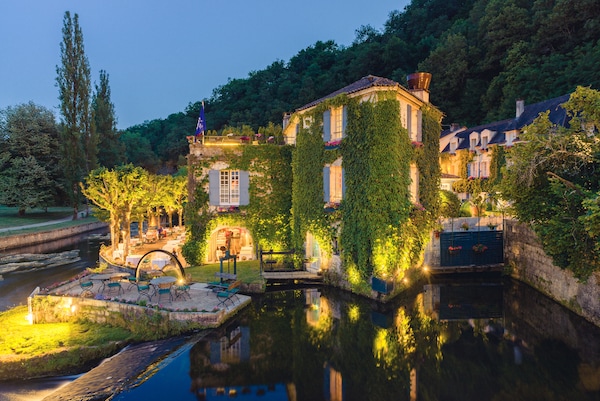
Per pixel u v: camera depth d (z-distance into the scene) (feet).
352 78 241.35
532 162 48.32
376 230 58.75
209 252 81.71
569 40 150.82
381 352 45.11
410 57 227.40
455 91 193.16
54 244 124.88
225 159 81.41
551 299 62.34
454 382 38.37
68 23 167.94
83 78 171.94
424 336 49.26
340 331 50.62
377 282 59.36
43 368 41.93
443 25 238.07
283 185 83.25
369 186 59.21
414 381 38.63
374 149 58.70
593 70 124.26
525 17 168.04
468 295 64.90
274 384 38.14
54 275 83.25
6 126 158.30
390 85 57.93
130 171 85.40
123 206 84.33
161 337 48.21
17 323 51.98
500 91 165.58
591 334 48.98
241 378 39.29
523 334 49.42
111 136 237.45
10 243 114.52
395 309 57.82
